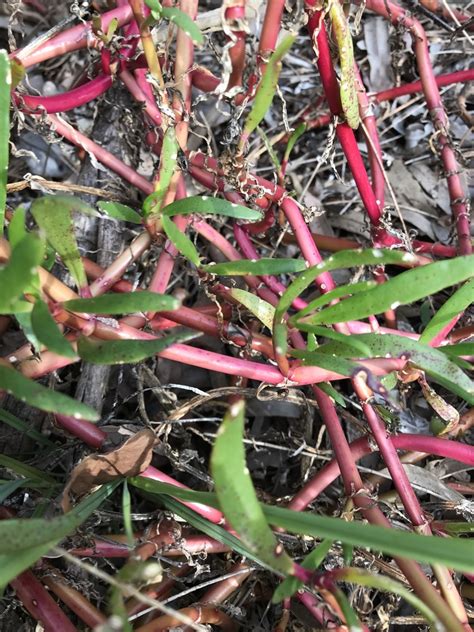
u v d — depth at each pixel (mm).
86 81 179
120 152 172
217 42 198
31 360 105
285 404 165
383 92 171
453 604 109
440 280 93
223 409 166
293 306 142
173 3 147
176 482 125
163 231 123
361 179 133
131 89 143
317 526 83
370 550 134
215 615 126
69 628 111
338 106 124
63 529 87
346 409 167
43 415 149
